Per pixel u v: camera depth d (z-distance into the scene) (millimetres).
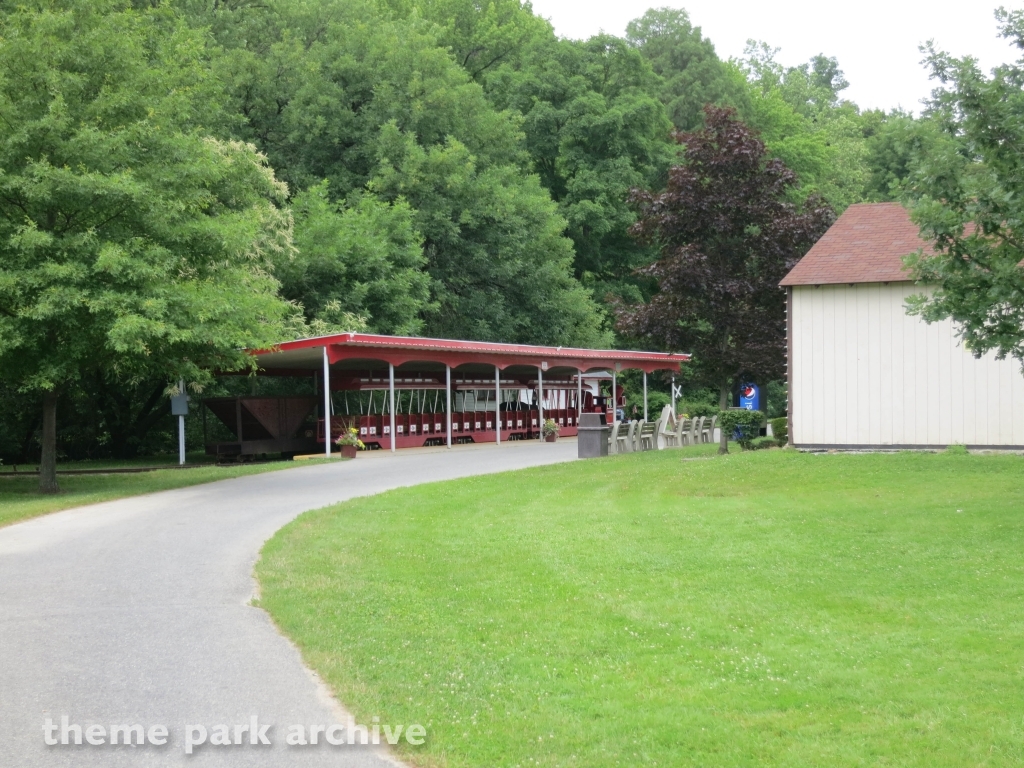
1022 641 7340
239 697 6309
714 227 23328
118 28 20859
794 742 5453
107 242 18547
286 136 43438
